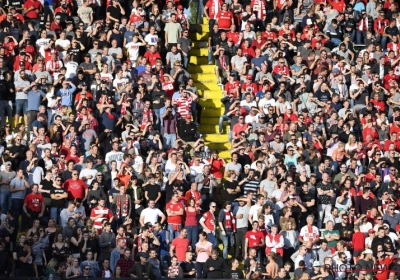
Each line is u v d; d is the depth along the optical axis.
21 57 94.31
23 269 77.75
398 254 81.69
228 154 92.69
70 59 95.94
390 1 110.06
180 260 79.94
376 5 108.75
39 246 78.50
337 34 106.06
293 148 88.69
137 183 84.00
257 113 92.81
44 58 95.56
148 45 98.94
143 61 97.19
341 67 99.31
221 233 82.69
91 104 91.25
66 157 86.69
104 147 88.69
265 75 96.88
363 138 93.38
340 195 86.56
